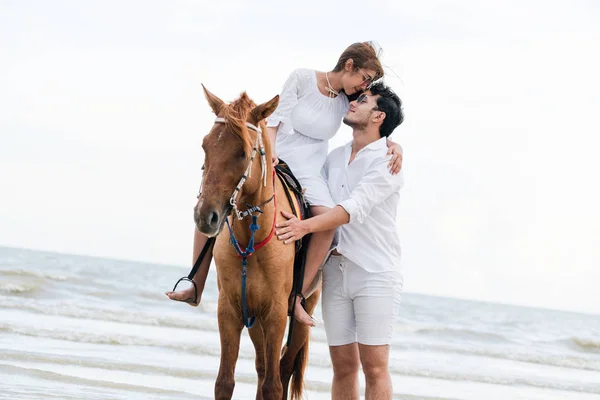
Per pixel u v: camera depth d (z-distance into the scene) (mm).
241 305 4434
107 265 31578
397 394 8211
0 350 7965
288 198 4719
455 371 10734
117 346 9688
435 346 14227
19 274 16797
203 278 5047
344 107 5305
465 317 26078
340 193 5070
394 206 5023
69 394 6461
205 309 16297
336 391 5223
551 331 23438
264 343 4938
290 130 5168
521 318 30062
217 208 3787
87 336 9875
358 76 5117
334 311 5090
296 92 5191
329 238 4848
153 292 17188
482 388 9609
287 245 4512
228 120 3947
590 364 13984
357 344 5184
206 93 4180
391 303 4934
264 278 4422
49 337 9664
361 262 4906
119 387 7020
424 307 29141
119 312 13336
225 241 4398
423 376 10148
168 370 8203
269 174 4336
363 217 4746
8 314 11578
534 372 12023
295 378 5496
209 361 9398
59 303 14367
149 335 11234
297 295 4695
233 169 3889
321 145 5305
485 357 13562
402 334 16828
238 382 8266
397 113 5012
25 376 6965
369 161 4918
